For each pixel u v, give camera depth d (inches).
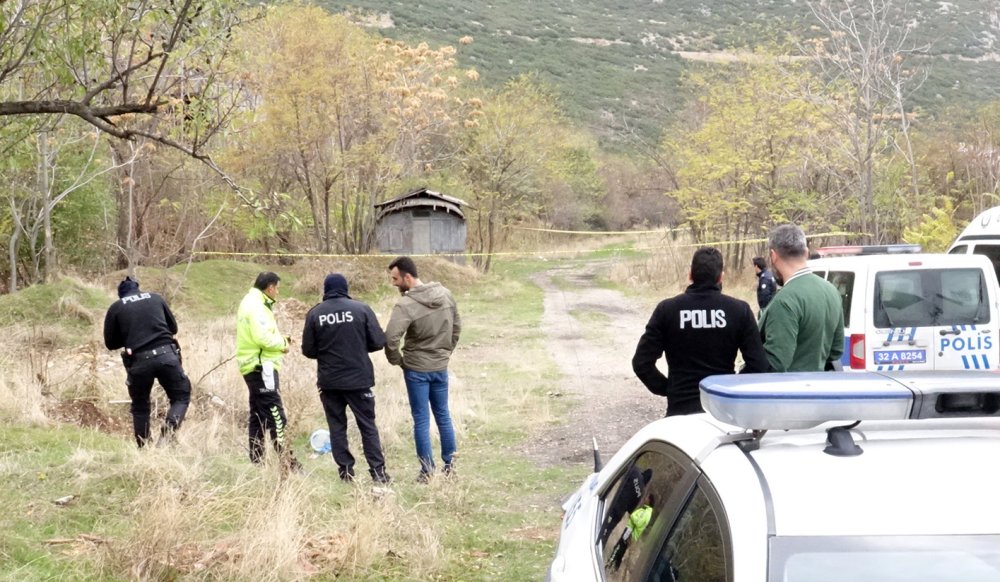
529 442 385.1
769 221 1037.8
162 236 1047.6
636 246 1771.7
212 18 283.4
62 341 600.4
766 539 80.4
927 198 976.3
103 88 276.5
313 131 1067.9
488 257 1325.0
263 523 217.9
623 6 5123.0
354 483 283.1
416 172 1336.1
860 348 338.0
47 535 211.3
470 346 696.4
